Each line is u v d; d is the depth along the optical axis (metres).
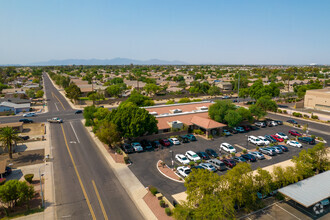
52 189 33.25
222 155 45.41
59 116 83.00
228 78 199.25
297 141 54.41
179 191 32.59
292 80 181.75
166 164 41.84
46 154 46.59
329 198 29.64
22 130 64.25
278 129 64.38
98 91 123.31
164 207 28.84
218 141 54.25
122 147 50.50
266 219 26.53
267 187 28.62
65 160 43.62
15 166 40.97
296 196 27.08
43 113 88.25
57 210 28.41
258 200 29.31
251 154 44.81
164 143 50.78
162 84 168.12
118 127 49.34
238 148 49.62
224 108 62.00
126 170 39.41
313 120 73.88
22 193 27.08
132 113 50.06
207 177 26.17
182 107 75.50
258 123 67.69
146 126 50.00
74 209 28.58
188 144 52.25
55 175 37.56
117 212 28.02
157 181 35.59
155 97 119.75
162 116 62.19
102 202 30.12
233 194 25.97
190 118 64.12
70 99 116.12
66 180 35.91
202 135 58.88
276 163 41.75
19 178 36.44
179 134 58.84
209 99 119.81
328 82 154.25
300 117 78.38
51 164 41.81
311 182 30.42
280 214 27.45
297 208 28.67
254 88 100.62
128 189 33.34
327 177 31.75
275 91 102.81
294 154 46.28
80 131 63.62
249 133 60.66
